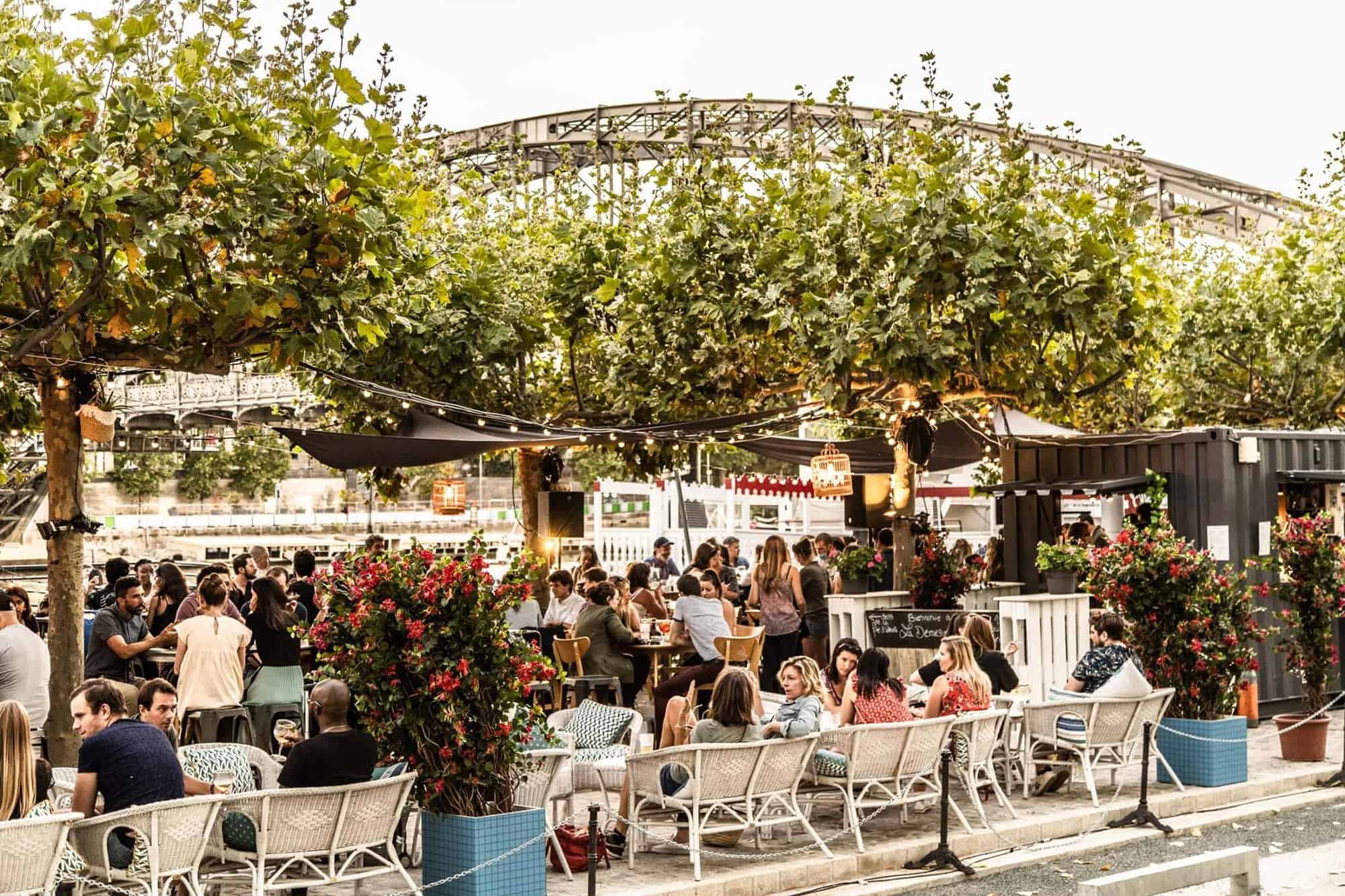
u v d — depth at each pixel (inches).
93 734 287.6
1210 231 1866.4
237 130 397.1
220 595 447.2
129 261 366.9
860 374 620.7
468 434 577.0
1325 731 514.9
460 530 1962.4
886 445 722.8
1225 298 970.1
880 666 397.4
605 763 373.7
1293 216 1034.7
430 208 571.8
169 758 289.6
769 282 614.5
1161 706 446.0
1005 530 692.7
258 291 399.5
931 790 396.2
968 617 467.5
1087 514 732.7
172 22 410.3
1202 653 461.1
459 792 314.2
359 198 418.9
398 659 311.4
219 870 294.7
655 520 1131.9
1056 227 583.8
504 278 653.3
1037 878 362.9
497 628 314.0
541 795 342.3
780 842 382.6
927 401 617.6
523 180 762.8
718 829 345.4
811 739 359.3
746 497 1133.1
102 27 385.7
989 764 410.3
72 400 422.6
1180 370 983.6
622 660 562.6
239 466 2559.1
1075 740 434.0
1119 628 456.1
